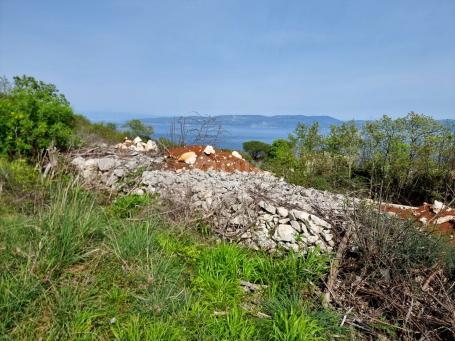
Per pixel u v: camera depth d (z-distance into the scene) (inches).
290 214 188.2
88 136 429.4
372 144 398.3
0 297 108.0
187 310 118.0
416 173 350.6
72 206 157.2
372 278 144.6
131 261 139.3
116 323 109.6
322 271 155.5
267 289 142.6
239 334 112.7
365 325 127.0
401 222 171.0
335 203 218.2
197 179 253.0
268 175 318.3
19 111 289.9
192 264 154.1
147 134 581.9
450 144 349.7
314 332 114.4
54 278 122.3
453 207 258.4
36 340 100.6
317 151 432.8
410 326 127.2
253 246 188.9
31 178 232.2
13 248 131.3
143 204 209.2
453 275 150.2
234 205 203.9
